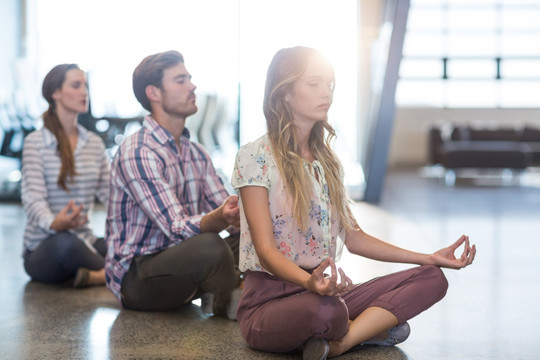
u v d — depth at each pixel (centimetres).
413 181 1188
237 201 262
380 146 825
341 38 780
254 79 739
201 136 749
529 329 280
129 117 792
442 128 1418
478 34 1553
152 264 291
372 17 785
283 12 738
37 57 783
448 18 1553
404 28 794
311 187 227
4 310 309
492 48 1555
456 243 242
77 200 370
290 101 227
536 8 1534
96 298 333
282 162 224
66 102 360
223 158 747
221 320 291
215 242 282
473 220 659
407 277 239
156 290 295
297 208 223
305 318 216
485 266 426
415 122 1588
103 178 384
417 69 1574
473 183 1150
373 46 793
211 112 743
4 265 426
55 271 359
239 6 734
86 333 271
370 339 248
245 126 743
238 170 225
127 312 305
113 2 769
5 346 254
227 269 284
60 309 311
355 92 805
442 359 237
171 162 302
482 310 312
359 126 819
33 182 357
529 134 1435
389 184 1122
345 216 237
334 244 236
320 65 224
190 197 311
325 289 197
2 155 801
